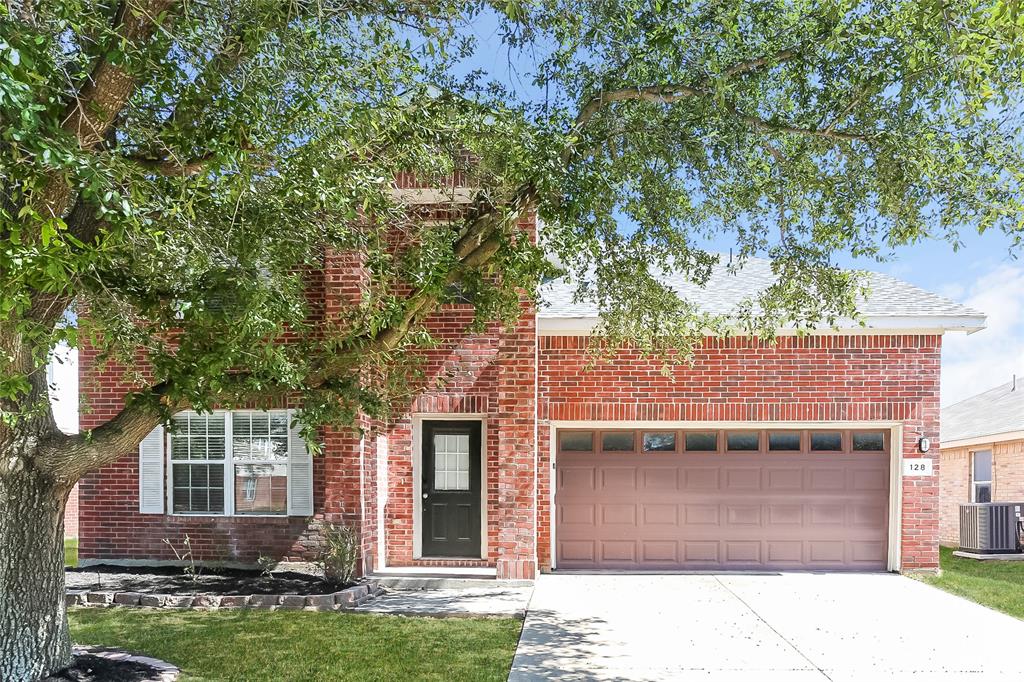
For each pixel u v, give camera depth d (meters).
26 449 5.93
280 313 5.48
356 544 10.66
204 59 5.38
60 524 6.29
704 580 11.37
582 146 6.57
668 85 6.69
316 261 9.01
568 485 12.34
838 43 6.04
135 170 4.67
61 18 4.38
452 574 11.12
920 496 11.78
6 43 3.49
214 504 11.66
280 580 10.47
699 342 9.76
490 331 11.71
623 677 6.69
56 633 6.21
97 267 4.92
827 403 11.83
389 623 8.63
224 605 9.43
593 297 9.48
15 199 4.44
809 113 6.93
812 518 12.16
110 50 4.68
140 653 7.23
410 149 6.45
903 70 6.13
